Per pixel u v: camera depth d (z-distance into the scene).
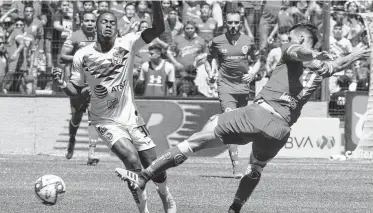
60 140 28.17
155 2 11.56
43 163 22.77
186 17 29.72
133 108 11.87
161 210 13.23
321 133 28.03
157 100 28.08
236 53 20.98
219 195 15.62
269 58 28.77
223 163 24.78
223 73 21.22
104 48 11.71
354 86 29.41
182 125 28.08
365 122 27.34
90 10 28.34
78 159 25.17
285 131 11.57
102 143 27.50
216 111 28.03
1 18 29.06
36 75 28.91
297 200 15.10
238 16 20.91
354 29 30.59
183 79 28.75
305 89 11.62
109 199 14.59
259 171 12.18
